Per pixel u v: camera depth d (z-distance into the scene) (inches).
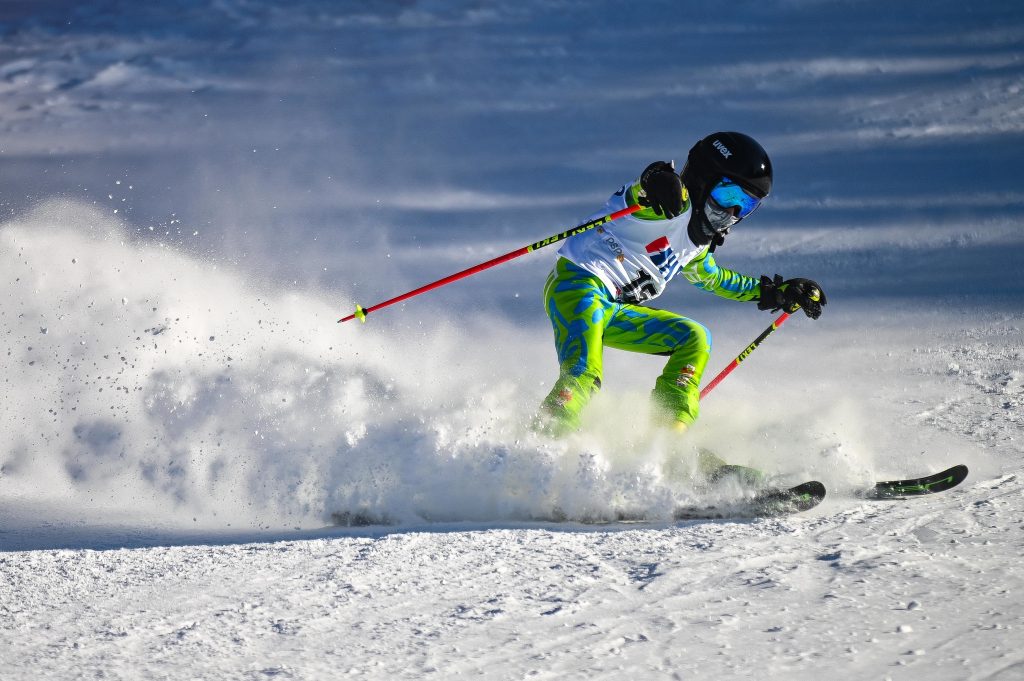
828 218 1696.6
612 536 523.8
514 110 2463.1
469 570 466.0
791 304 704.4
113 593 452.8
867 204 1755.7
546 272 1473.9
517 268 1494.8
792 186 1878.7
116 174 2007.9
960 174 1891.0
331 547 514.9
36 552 526.0
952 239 1567.4
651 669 359.3
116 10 3240.7
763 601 414.6
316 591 445.4
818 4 3221.0
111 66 2817.4
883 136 2142.0
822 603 410.3
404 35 3078.2
